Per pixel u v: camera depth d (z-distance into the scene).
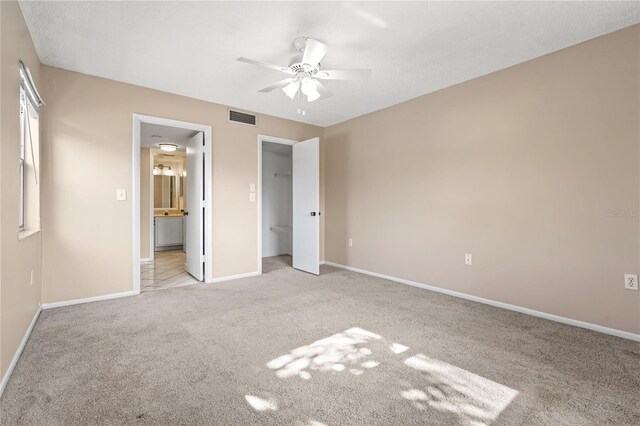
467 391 1.67
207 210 4.00
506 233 3.04
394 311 2.94
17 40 2.01
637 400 1.59
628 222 2.35
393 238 4.15
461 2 2.07
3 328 1.66
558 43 2.59
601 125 2.47
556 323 2.65
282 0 2.04
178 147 5.64
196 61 2.90
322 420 1.44
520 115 2.93
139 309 2.96
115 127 3.30
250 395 1.63
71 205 3.06
